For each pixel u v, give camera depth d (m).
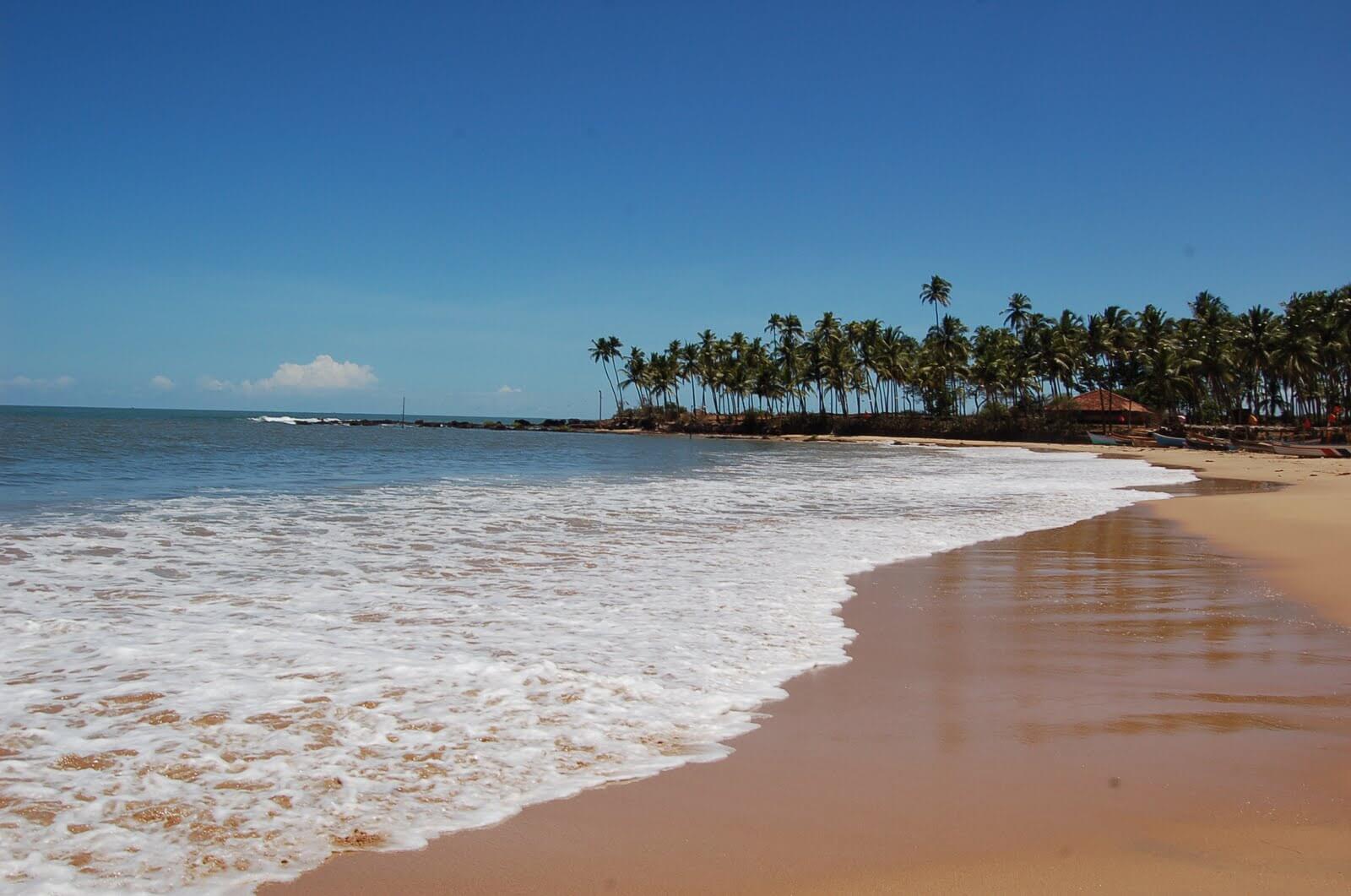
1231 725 5.46
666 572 11.00
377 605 8.86
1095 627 8.24
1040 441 87.50
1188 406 98.31
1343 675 6.63
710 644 7.41
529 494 22.16
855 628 8.08
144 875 3.56
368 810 4.18
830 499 22.02
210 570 10.78
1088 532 15.52
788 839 3.93
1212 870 3.61
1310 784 4.51
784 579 10.54
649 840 3.92
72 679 6.13
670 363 128.38
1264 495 23.28
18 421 96.75
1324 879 3.53
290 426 132.00
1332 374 83.12
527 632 7.76
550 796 4.38
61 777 4.46
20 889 3.40
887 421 103.88
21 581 9.81
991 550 13.25
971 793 4.42
